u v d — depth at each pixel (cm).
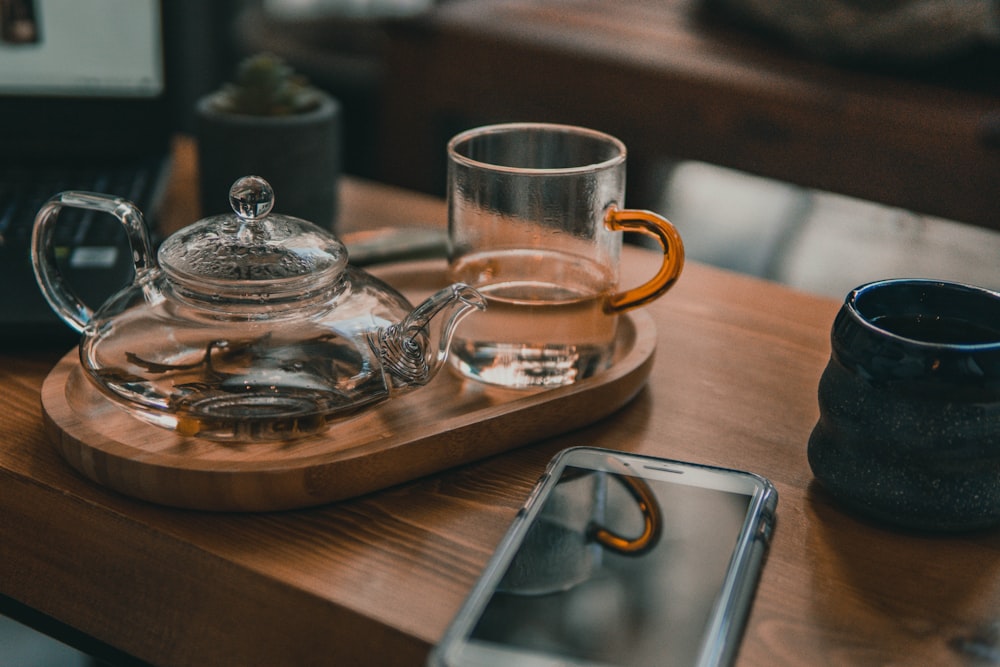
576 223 57
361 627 45
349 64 222
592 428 59
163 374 50
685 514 48
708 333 71
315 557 48
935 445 47
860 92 154
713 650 40
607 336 60
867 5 163
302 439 54
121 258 71
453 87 181
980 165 143
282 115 82
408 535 50
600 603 42
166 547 49
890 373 47
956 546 50
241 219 52
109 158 89
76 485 52
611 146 59
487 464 55
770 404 62
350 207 91
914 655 43
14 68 87
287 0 192
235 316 51
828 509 52
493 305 57
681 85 161
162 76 88
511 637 40
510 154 62
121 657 54
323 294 52
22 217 76
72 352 61
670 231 56
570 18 185
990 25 155
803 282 194
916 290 52
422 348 52
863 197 154
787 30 169
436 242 77
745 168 161
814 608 46
